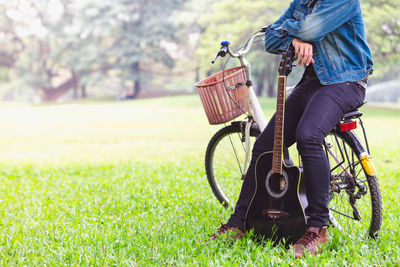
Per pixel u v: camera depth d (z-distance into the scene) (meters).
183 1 54.66
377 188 2.98
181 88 68.62
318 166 2.87
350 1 2.80
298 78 3.37
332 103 2.86
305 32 2.81
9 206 4.84
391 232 3.25
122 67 56.25
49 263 3.03
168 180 5.78
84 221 4.05
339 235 3.14
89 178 6.37
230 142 3.98
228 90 3.43
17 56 62.31
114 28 54.06
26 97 84.69
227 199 4.21
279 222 3.05
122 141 12.69
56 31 57.94
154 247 3.16
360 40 2.94
